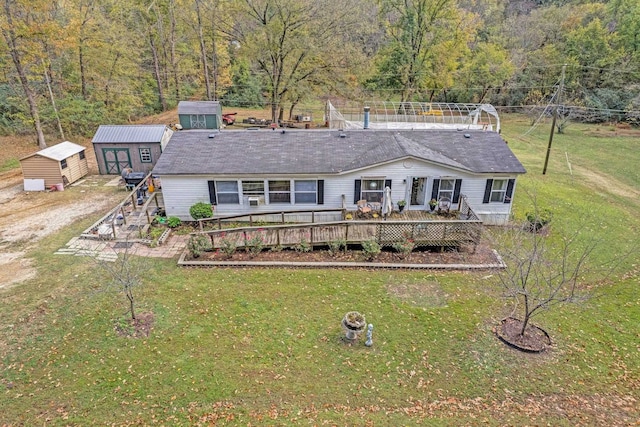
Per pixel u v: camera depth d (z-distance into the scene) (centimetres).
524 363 985
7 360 953
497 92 4725
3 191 2091
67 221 1739
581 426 813
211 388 888
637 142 3456
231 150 1817
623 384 930
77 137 3089
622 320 1173
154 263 1415
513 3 6241
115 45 3397
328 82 3516
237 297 1230
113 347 1006
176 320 1115
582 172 2689
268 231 1591
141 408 832
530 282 1348
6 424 790
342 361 978
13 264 1378
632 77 4175
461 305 1213
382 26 4631
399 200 1770
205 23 3984
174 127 3123
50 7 2670
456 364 978
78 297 1202
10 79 2939
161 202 1931
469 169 1702
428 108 3259
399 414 833
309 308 1184
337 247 1485
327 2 3234
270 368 951
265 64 3575
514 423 817
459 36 4184
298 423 804
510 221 1838
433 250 1549
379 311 1176
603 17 4709
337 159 1767
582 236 1714
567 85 4278
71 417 809
